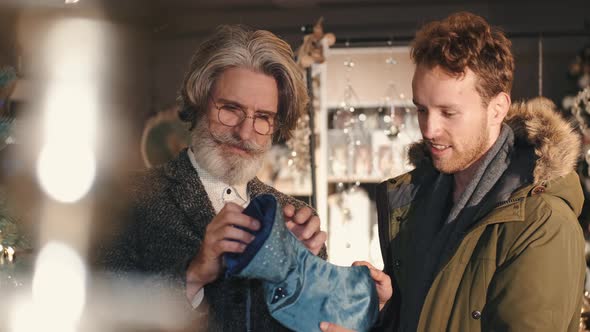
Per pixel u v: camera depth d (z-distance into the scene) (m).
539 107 1.98
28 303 2.46
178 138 5.05
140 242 1.85
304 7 5.38
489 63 1.83
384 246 2.16
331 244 4.74
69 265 3.34
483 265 1.83
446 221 1.97
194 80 1.88
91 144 5.44
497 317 1.77
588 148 3.22
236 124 1.85
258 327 1.89
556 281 1.74
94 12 5.52
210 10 5.51
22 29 5.30
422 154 2.18
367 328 1.81
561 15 5.21
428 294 1.87
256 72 1.86
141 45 5.60
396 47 5.11
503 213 1.82
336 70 5.16
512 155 1.94
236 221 1.61
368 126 5.05
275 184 4.86
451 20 1.89
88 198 5.00
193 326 1.75
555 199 1.84
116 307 1.77
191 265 1.70
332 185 5.12
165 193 1.90
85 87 5.52
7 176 4.19
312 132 3.55
